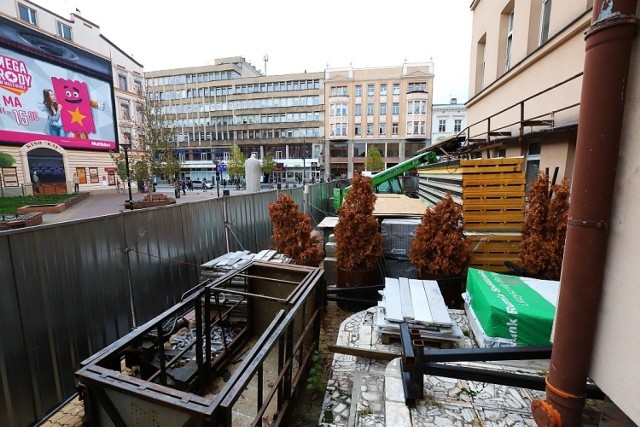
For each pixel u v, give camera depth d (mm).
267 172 45469
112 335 4004
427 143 44906
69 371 3424
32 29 25141
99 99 31281
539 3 6191
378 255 5125
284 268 4004
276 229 5863
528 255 4062
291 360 2732
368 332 3562
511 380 2184
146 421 1754
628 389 1271
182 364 3416
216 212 6383
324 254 6070
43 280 3158
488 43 8453
